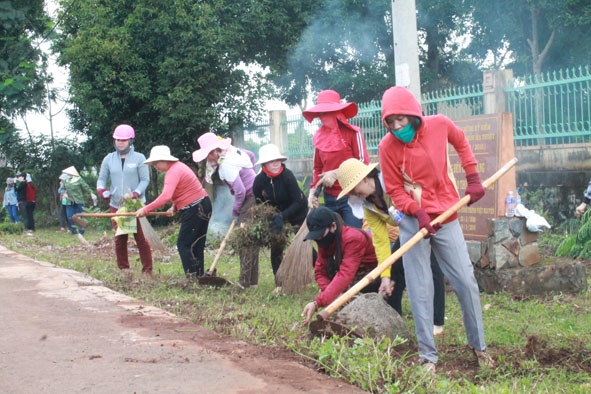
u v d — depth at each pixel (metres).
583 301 7.02
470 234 7.78
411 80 9.08
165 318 5.56
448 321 6.07
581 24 16.70
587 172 10.63
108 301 6.37
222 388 3.66
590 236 9.34
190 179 8.13
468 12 19.02
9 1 18.50
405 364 4.37
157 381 3.80
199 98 17.94
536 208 11.29
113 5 18.67
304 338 4.90
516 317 6.29
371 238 5.85
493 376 4.48
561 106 10.62
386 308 5.08
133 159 9.14
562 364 4.75
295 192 7.65
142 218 8.85
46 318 5.58
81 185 17.67
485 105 11.38
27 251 12.34
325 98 7.33
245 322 5.56
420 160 4.44
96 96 18.59
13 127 20.91
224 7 18.38
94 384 3.77
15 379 3.89
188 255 8.09
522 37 19.03
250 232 7.61
